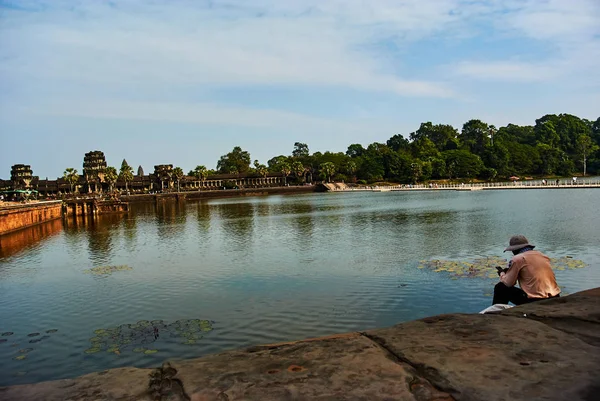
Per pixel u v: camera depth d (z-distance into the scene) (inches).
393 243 1485.0
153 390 160.6
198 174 7726.4
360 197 5064.0
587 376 155.4
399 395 146.9
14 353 653.9
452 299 805.9
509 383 152.3
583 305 255.9
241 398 148.6
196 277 1098.1
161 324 748.6
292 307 805.9
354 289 902.4
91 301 925.8
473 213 2421.3
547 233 1530.5
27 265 1406.3
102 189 6924.2
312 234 1838.1
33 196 4584.2
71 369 591.8
